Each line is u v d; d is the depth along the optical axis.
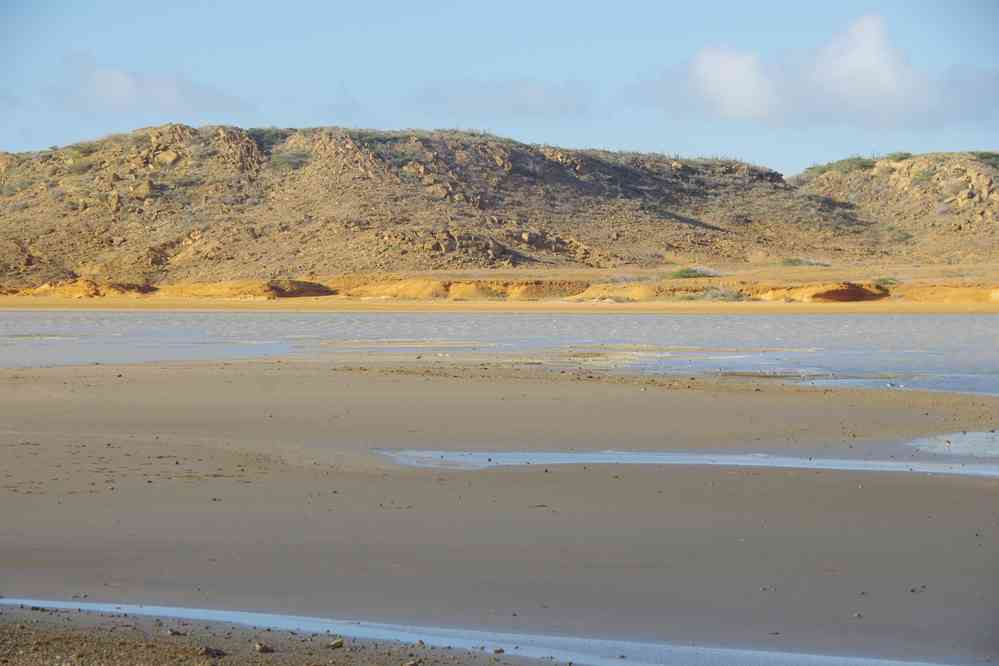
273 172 170.12
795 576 12.38
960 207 194.88
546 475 18.31
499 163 181.12
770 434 23.09
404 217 152.25
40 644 9.96
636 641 10.43
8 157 184.88
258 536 14.09
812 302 91.88
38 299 112.69
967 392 30.58
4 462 19.22
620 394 29.84
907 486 17.30
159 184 166.62
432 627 10.80
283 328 62.38
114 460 19.52
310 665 9.62
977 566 12.76
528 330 59.59
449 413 26.20
